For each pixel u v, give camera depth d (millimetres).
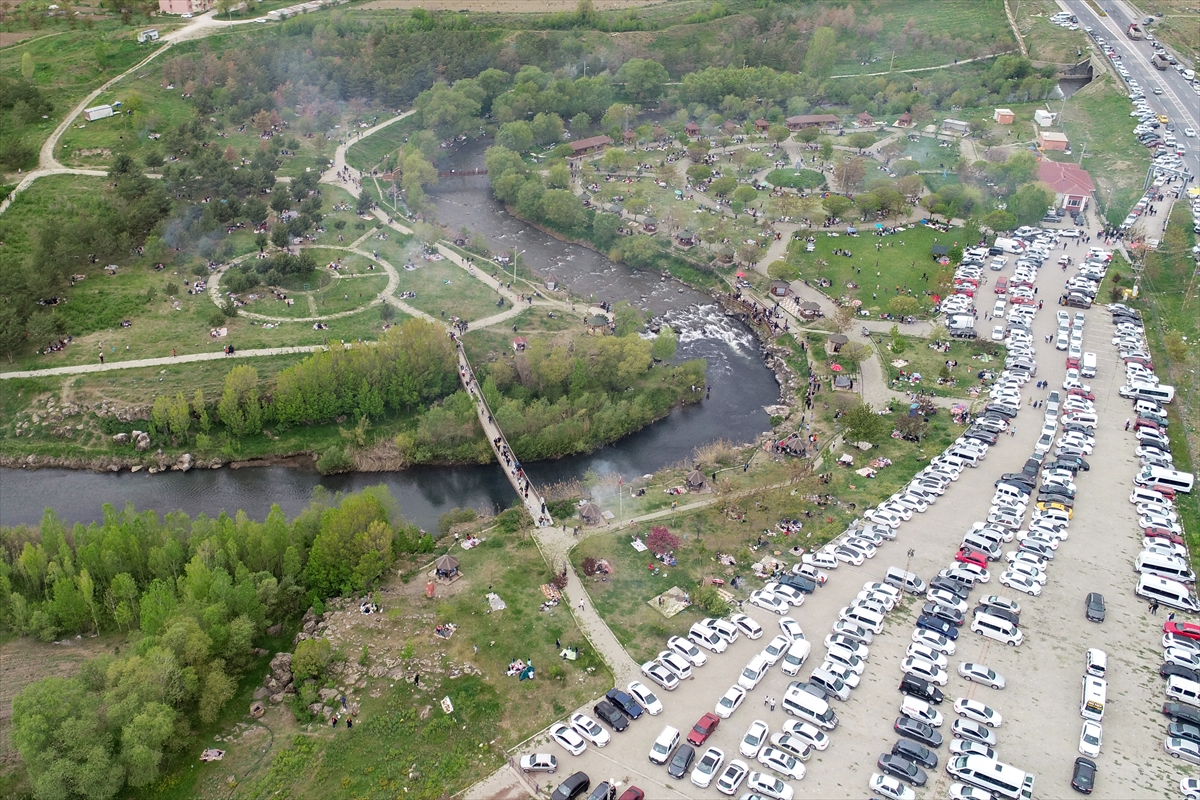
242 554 187125
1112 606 180625
